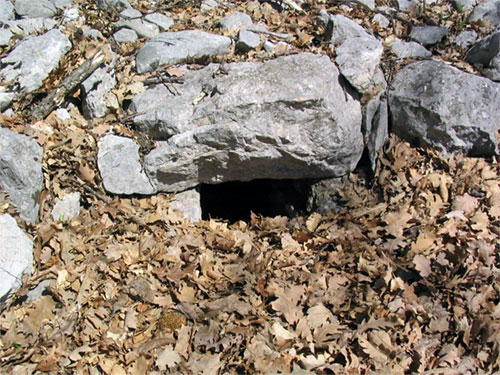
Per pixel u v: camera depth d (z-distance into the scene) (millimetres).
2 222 1493
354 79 1782
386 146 1868
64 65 1834
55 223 1601
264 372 1362
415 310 1463
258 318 1474
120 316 1471
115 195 1731
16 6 2018
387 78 1906
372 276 1562
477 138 1781
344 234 1693
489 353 1390
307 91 1677
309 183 1939
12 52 1817
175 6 2170
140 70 1865
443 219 1666
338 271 1597
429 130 1807
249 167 1790
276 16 2154
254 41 1958
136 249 1613
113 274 1541
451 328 1442
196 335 1429
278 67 1756
